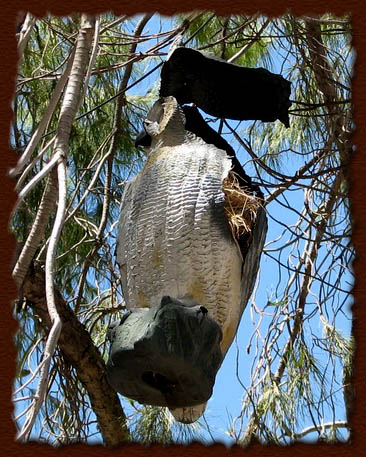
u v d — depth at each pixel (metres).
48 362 4.79
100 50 8.94
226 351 5.82
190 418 5.89
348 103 8.30
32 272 7.33
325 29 8.86
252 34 8.90
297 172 8.16
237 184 6.05
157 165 5.94
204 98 6.52
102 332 8.49
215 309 5.68
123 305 8.27
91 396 7.56
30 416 4.76
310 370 7.95
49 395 7.98
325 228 8.25
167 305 5.26
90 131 9.38
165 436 7.47
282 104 6.58
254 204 6.02
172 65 6.38
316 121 8.36
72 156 9.41
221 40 8.22
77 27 7.84
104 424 7.55
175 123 6.12
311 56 8.23
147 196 5.84
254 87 6.50
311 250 8.22
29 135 9.12
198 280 5.66
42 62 8.49
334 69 8.13
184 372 5.30
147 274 5.72
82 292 8.44
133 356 5.28
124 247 5.89
